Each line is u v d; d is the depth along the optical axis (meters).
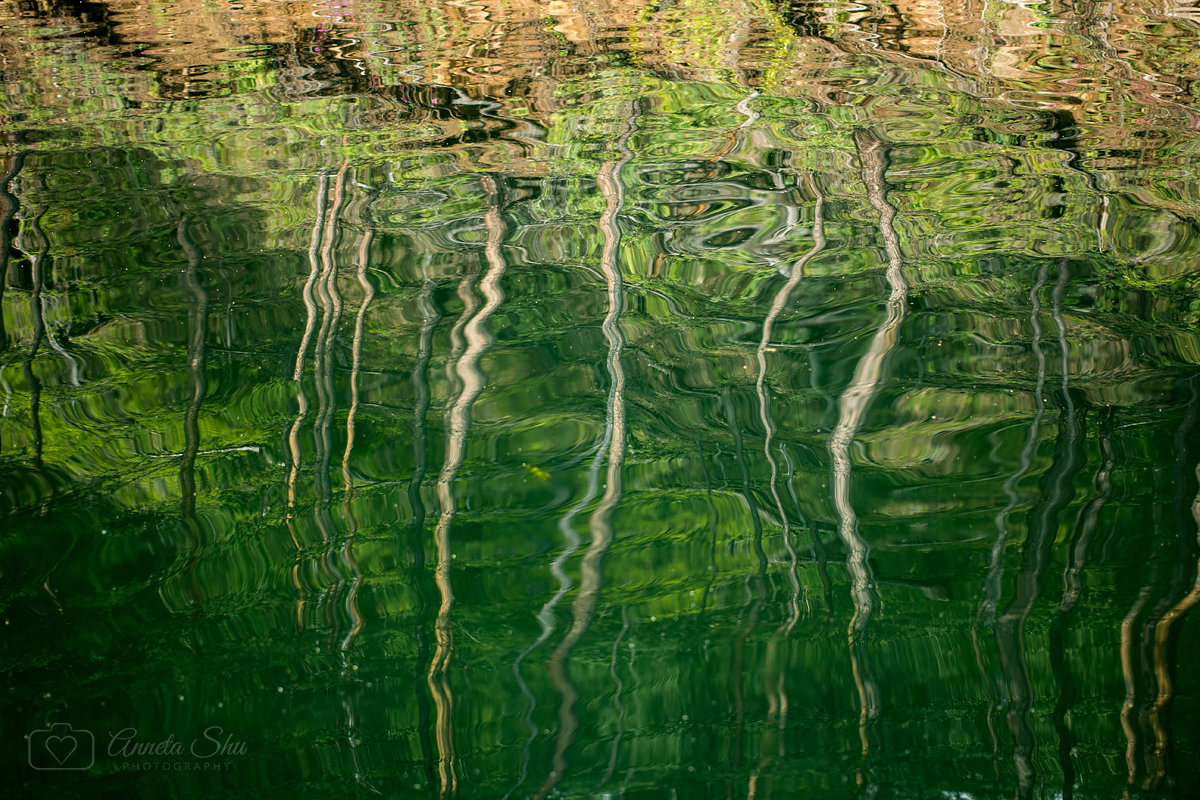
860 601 4.44
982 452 5.28
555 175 8.90
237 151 9.46
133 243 7.78
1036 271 7.04
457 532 4.93
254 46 12.68
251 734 3.92
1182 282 6.75
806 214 8.07
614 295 7.00
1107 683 3.96
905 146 9.27
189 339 6.59
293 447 5.55
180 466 5.43
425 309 6.86
